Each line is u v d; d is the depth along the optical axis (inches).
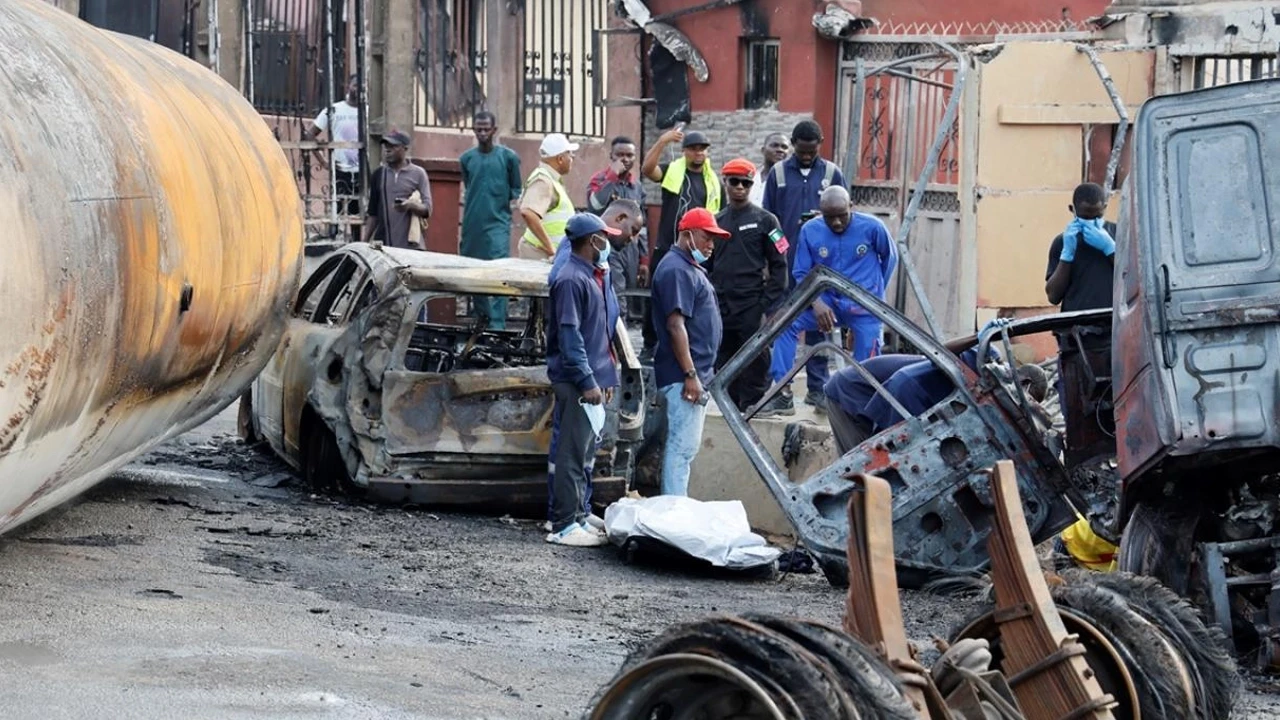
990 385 607.8
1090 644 301.9
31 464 414.3
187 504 674.8
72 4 1208.8
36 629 429.1
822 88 1208.8
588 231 670.5
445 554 625.0
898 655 248.7
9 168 381.4
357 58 1229.1
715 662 229.0
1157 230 494.9
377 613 506.9
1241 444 474.9
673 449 715.4
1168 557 506.0
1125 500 516.1
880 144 1173.7
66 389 408.5
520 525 710.5
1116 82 991.6
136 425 506.6
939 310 1096.2
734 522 653.3
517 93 1358.3
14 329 369.4
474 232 1085.1
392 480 704.4
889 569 254.8
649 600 579.8
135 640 429.1
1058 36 1064.8
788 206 896.3
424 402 708.0
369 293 728.3
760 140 1239.5
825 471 637.9
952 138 1098.1
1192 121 502.9
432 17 1323.8
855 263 804.6
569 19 1348.4
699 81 1275.8
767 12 1226.6
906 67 1157.1
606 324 682.2
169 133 504.7
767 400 665.6
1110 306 737.0
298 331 757.9
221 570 546.9
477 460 707.4
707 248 710.5
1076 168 981.2
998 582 287.0
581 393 665.6
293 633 459.2
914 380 634.2
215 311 526.9
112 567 526.0
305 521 663.8
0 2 484.1
